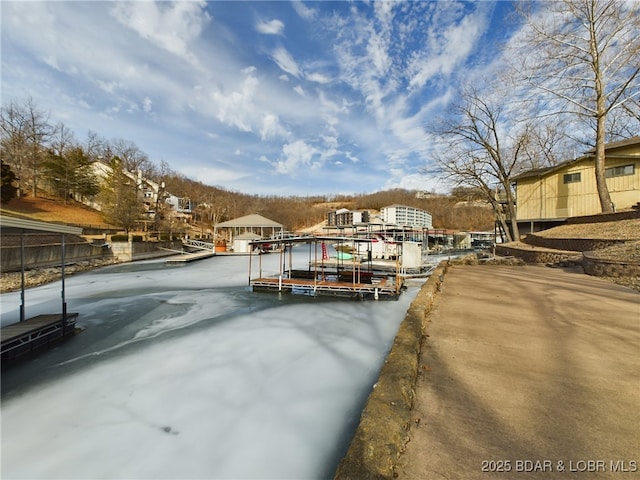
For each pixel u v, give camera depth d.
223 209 67.00
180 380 4.84
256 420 3.76
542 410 2.41
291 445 3.30
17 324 6.28
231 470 3.00
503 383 2.86
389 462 1.74
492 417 2.33
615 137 21.75
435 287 7.11
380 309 9.18
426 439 2.08
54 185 31.91
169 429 3.67
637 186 15.45
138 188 38.88
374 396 2.40
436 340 3.98
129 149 54.75
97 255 22.30
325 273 14.76
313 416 3.79
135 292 12.19
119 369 5.26
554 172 19.23
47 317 6.89
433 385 2.84
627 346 3.69
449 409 2.44
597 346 3.71
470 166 22.44
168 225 42.03
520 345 3.79
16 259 14.66
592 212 17.27
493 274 9.95
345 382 4.63
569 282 7.98
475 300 6.20
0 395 4.49
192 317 8.51
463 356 3.48
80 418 3.94
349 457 1.79
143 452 3.29
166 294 11.74
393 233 26.70
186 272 18.34
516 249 15.92
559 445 2.00
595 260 9.01
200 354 5.86
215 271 18.80
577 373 3.03
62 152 37.75
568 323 4.61
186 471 3.01
